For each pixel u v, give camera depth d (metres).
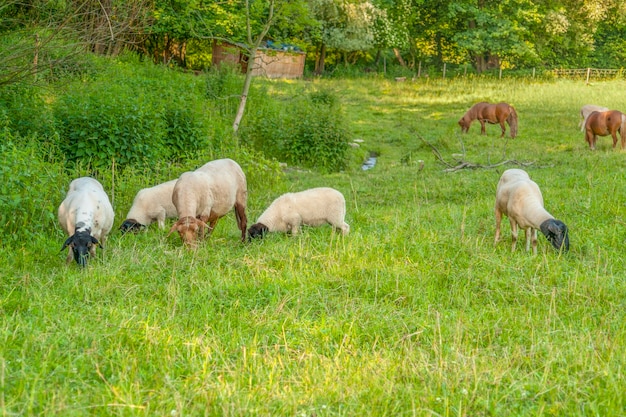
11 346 6.30
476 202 14.01
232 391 5.68
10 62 14.16
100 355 6.25
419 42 53.47
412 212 12.77
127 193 12.55
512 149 22.38
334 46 46.28
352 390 5.80
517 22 48.50
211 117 20.45
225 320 7.41
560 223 9.68
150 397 5.52
